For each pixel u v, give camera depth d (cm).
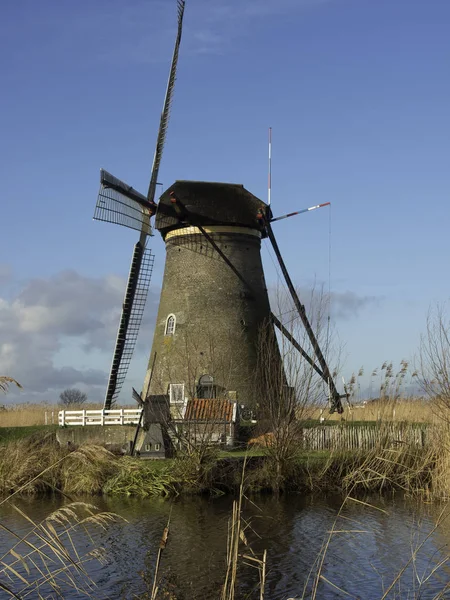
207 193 3203
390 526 1680
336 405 2850
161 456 2512
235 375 3080
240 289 3197
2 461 2270
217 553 1494
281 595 1234
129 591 1250
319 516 1823
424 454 2220
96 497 2153
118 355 3228
